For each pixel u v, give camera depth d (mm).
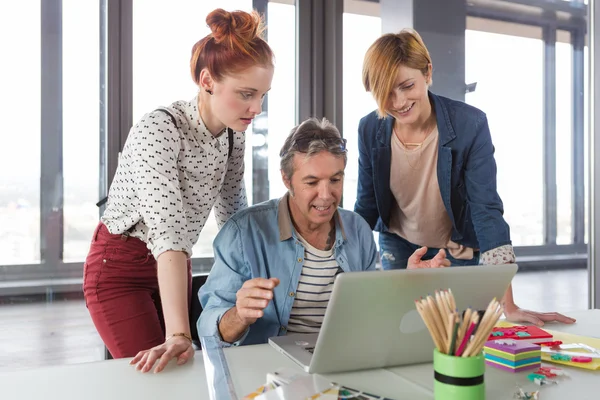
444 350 737
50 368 940
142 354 991
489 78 3262
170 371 935
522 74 3363
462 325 724
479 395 715
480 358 717
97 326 1525
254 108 1391
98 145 2738
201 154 1452
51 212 2984
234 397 776
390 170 1902
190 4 2539
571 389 843
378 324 873
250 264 1339
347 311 827
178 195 1289
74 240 3020
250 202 2699
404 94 1699
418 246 2012
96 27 2785
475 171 1796
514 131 3381
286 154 1334
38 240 3014
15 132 2914
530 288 3553
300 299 1374
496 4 3256
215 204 1723
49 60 2836
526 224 3504
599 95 2926
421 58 1686
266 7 2648
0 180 2939
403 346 935
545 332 1104
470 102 3219
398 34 1707
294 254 1367
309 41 2645
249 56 1323
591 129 2961
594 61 2943
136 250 1498
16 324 2963
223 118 1394
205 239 2924
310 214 1333
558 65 3463
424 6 2996
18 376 898
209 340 1081
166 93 2502
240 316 1032
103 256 1498
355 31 2738
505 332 1093
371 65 1708
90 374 913
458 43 3150
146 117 1345
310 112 2662
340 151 1312
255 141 2676
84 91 2783
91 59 2773
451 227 1954
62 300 3061
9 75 2875
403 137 1853
